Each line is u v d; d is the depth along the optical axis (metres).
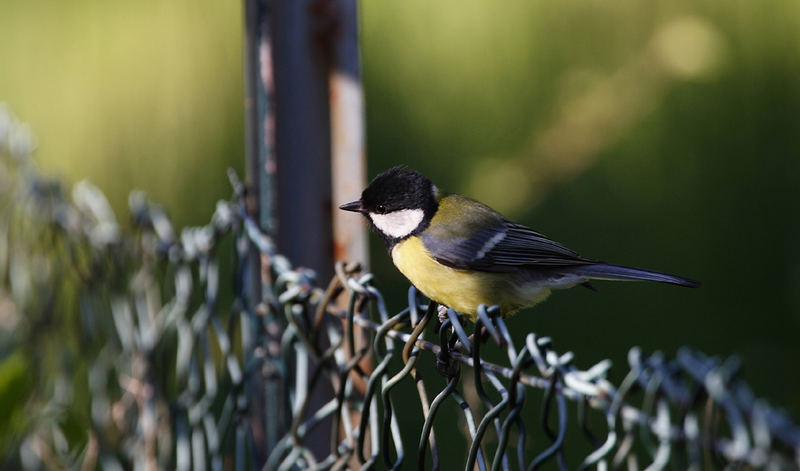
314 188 5.80
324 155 5.80
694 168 10.98
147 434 6.45
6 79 15.22
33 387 7.92
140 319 6.62
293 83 5.77
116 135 13.75
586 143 11.41
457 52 13.12
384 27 13.87
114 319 7.14
